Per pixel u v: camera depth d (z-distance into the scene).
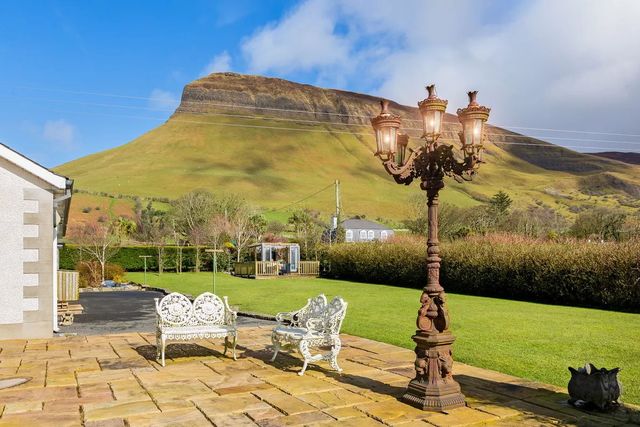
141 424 5.09
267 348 9.24
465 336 10.52
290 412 5.52
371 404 5.82
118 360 8.16
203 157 163.75
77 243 37.62
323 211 108.56
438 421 5.25
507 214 43.69
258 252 41.41
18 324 10.27
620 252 16.75
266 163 162.38
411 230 41.84
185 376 7.10
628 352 8.88
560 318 13.62
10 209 10.33
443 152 5.94
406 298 19.20
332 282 29.42
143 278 33.16
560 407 5.74
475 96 5.75
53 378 6.95
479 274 21.78
